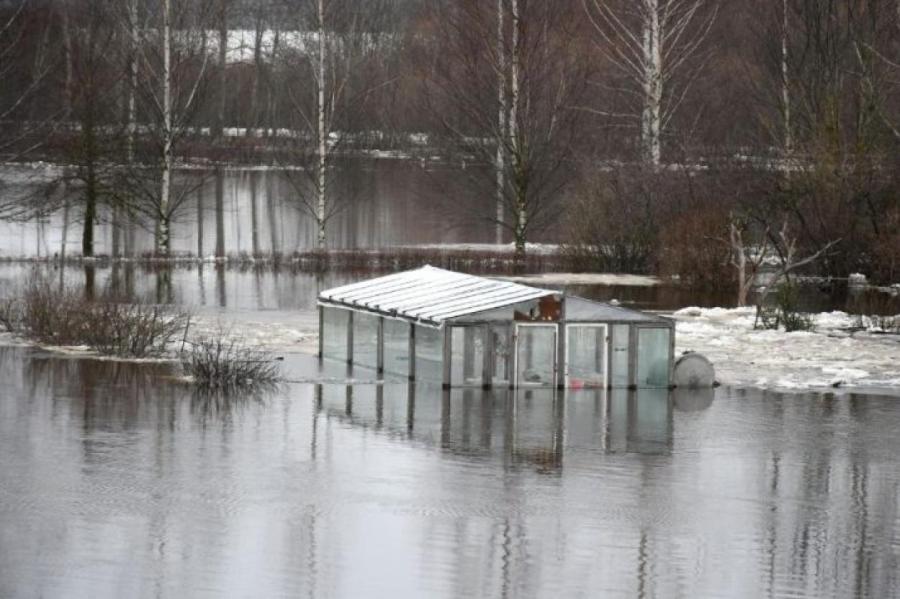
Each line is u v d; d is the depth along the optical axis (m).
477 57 156.00
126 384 69.88
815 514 49.97
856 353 85.94
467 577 42.56
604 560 44.44
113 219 164.62
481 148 152.62
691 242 125.31
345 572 42.78
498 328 72.06
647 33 150.00
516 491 51.84
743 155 154.75
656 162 141.62
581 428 62.59
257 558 43.84
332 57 176.62
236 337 86.62
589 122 177.75
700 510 50.09
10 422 60.62
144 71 160.50
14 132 153.38
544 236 169.88
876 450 59.75
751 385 74.56
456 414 65.00
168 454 55.81
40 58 153.75
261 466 54.41
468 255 137.75
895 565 44.56
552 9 152.62
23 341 82.56
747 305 112.81
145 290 110.31
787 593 41.91
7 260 130.75
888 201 132.88
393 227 172.62
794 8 159.38
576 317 72.62
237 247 150.62
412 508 49.38
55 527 46.31
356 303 78.38
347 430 60.97
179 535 45.81
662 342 73.44
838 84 152.38
